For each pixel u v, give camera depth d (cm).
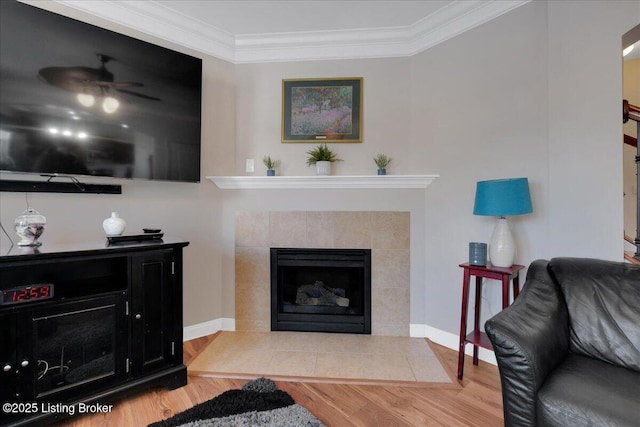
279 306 261
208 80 252
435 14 228
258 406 156
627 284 133
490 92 209
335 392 174
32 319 140
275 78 263
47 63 176
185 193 242
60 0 193
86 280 180
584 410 97
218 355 217
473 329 217
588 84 168
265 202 258
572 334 135
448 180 230
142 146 208
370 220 251
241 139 267
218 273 261
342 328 254
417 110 247
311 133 262
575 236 173
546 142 186
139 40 205
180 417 147
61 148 181
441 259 235
